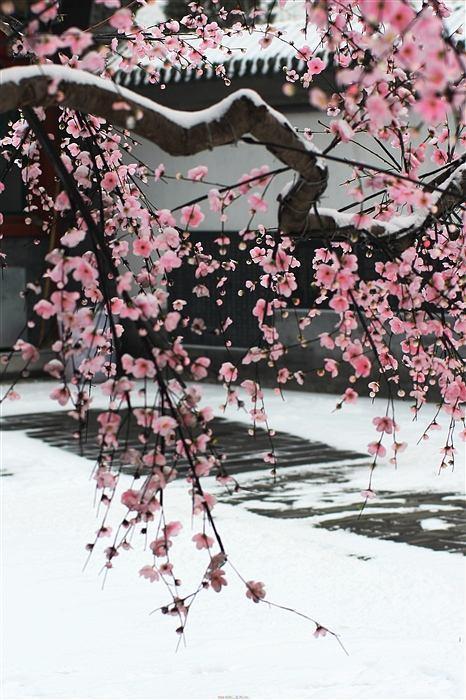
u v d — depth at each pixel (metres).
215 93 23.20
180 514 12.48
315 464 16.09
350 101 4.59
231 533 11.55
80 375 5.08
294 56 21.20
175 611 5.25
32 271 26.62
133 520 5.30
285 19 24.56
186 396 4.96
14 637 8.34
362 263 18.44
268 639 8.12
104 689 6.92
